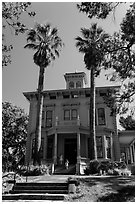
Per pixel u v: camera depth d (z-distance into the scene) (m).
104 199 8.23
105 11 9.11
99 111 25.23
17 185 10.77
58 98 26.86
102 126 24.48
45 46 23.02
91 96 21.12
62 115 25.84
